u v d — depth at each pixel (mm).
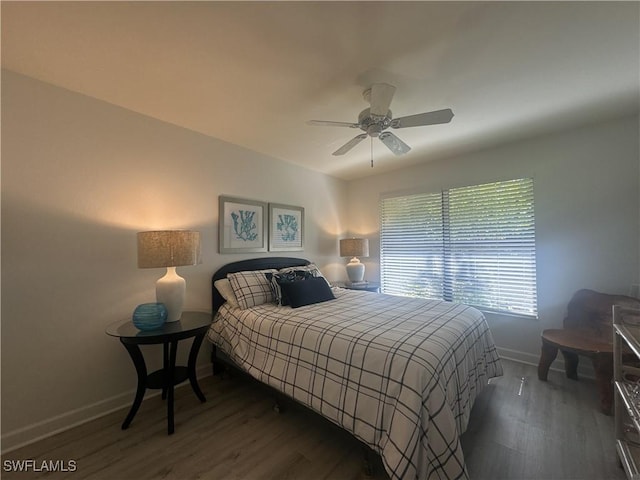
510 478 1473
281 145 3086
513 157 3031
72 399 1956
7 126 1752
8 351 1733
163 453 1680
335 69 1759
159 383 1997
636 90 2025
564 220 2740
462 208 3414
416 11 1324
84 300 2033
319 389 1675
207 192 2805
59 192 1940
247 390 2430
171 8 1296
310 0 1258
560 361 2734
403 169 3963
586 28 1434
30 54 1607
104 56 1631
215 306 2797
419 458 1260
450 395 1466
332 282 4305
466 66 1739
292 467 1572
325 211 4211
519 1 1272
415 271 3834
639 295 2357
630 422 1611
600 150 2562
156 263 1994
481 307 3246
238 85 1935
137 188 2322
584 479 1465
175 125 2564
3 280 1732
